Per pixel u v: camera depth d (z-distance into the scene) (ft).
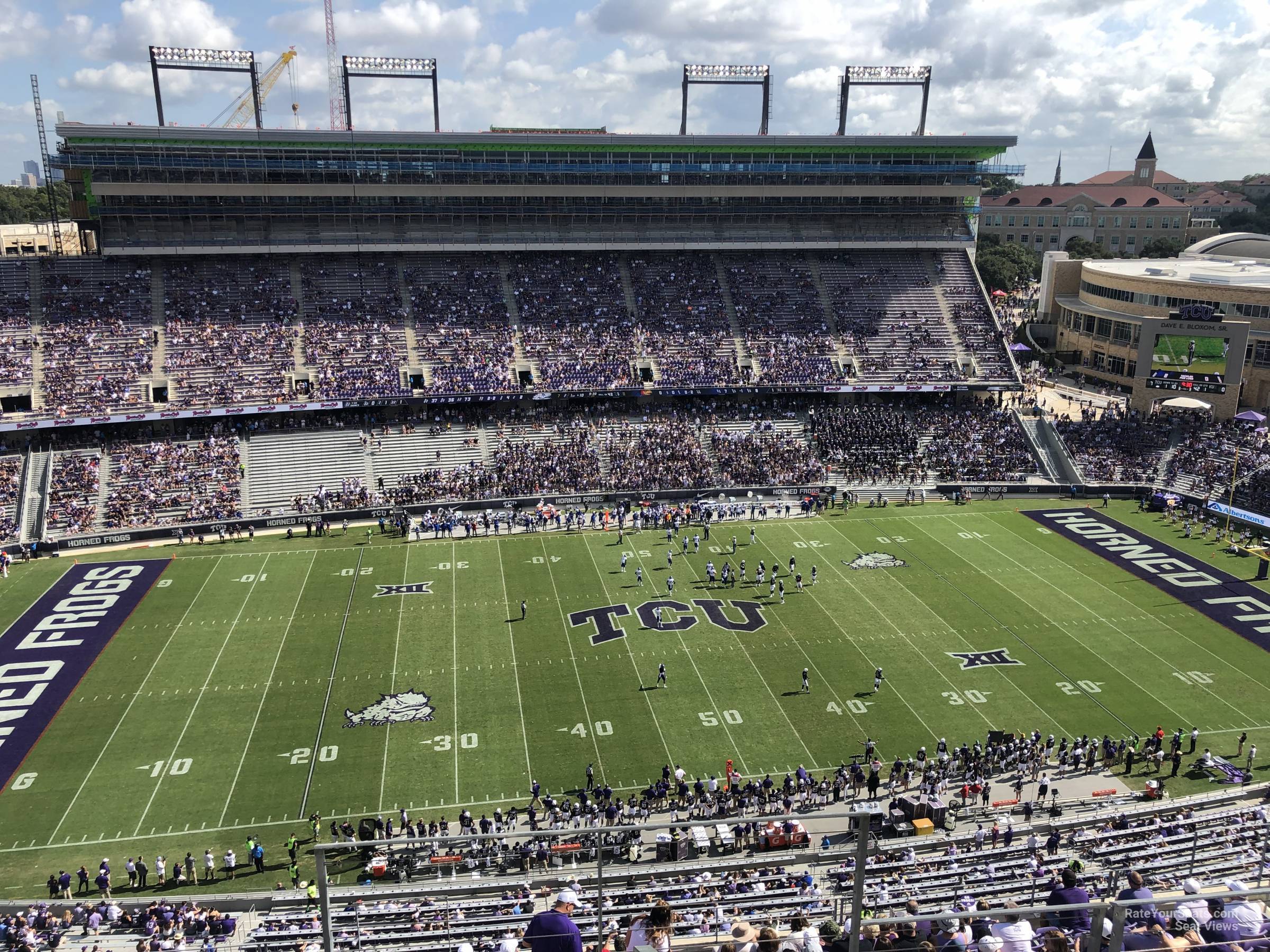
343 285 313.73
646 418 295.28
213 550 234.17
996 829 128.67
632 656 179.42
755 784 140.26
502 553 232.53
